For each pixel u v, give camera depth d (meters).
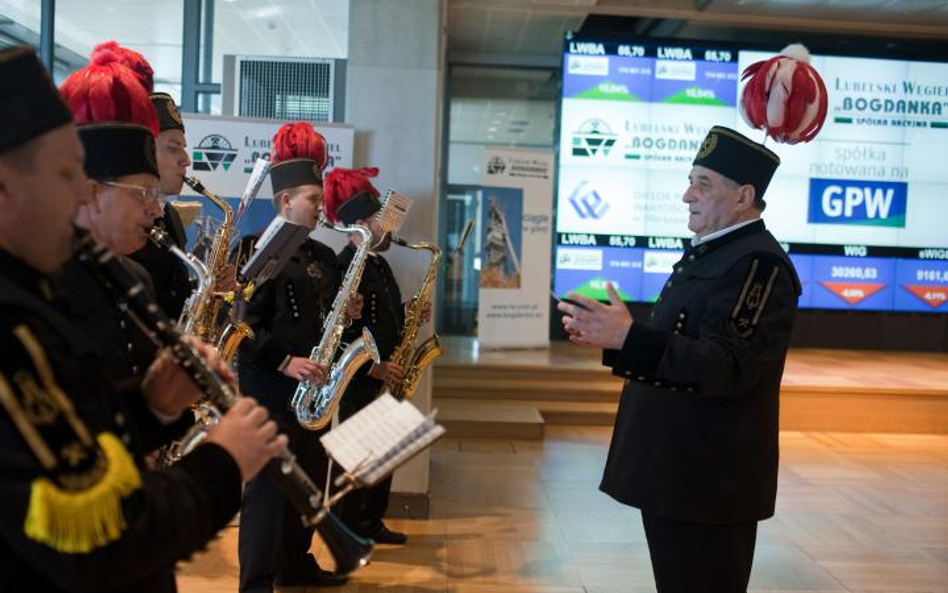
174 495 1.03
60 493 0.89
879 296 9.30
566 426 6.64
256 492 2.88
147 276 1.73
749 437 2.08
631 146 9.14
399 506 4.24
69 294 1.36
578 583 3.48
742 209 2.18
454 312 10.70
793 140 2.39
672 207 9.20
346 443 1.30
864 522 4.45
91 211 1.54
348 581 3.40
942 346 9.44
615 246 9.18
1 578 0.97
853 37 9.48
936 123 9.18
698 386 1.95
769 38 9.74
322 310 3.20
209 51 6.70
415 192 4.19
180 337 1.22
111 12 6.64
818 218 9.20
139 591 1.17
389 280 3.82
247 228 4.26
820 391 6.77
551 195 8.51
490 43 10.01
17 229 1.02
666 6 8.61
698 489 2.05
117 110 1.62
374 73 4.15
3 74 0.98
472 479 5.05
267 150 4.26
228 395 1.24
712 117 9.14
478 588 3.39
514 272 8.36
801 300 9.26
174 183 2.36
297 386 3.02
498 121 11.09
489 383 7.00
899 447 6.27
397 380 3.71
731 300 2.02
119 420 1.08
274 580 3.27
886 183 9.21
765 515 2.11
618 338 1.94
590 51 9.05
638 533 4.13
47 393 0.93
